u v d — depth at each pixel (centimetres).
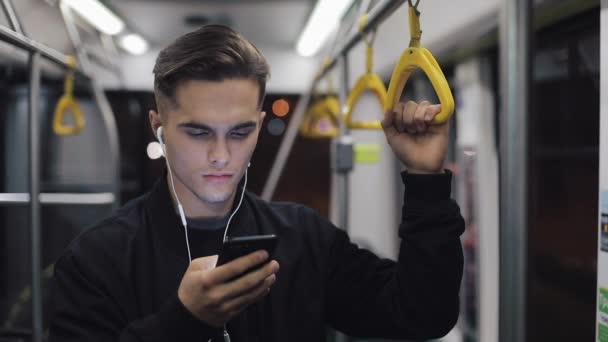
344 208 205
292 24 322
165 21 315
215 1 280
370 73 141
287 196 412
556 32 220
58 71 325
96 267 87
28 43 167
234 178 77
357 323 100
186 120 72
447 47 262
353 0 204
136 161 381
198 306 66
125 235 93
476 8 214
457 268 85
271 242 68
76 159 369
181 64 70
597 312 99
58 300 84
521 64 79
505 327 81
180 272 90
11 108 339
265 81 77
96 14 269
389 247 429
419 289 84
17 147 341
